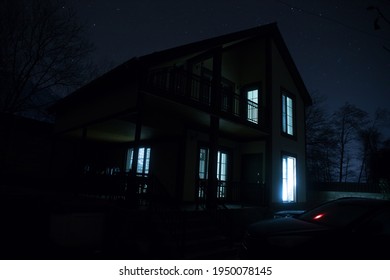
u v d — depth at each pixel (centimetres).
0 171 1379
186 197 1189
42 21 1795
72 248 725
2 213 690
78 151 1672
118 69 910
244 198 1366
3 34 1689
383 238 470
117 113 946
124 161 1559
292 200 1498
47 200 767
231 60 1539
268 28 1474
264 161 1372
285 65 1639
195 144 1262
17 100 1783
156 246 696
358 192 1802
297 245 482
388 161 1812
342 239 470
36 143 1524
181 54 970
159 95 873
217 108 1085
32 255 629
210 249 741
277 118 1463
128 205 780
